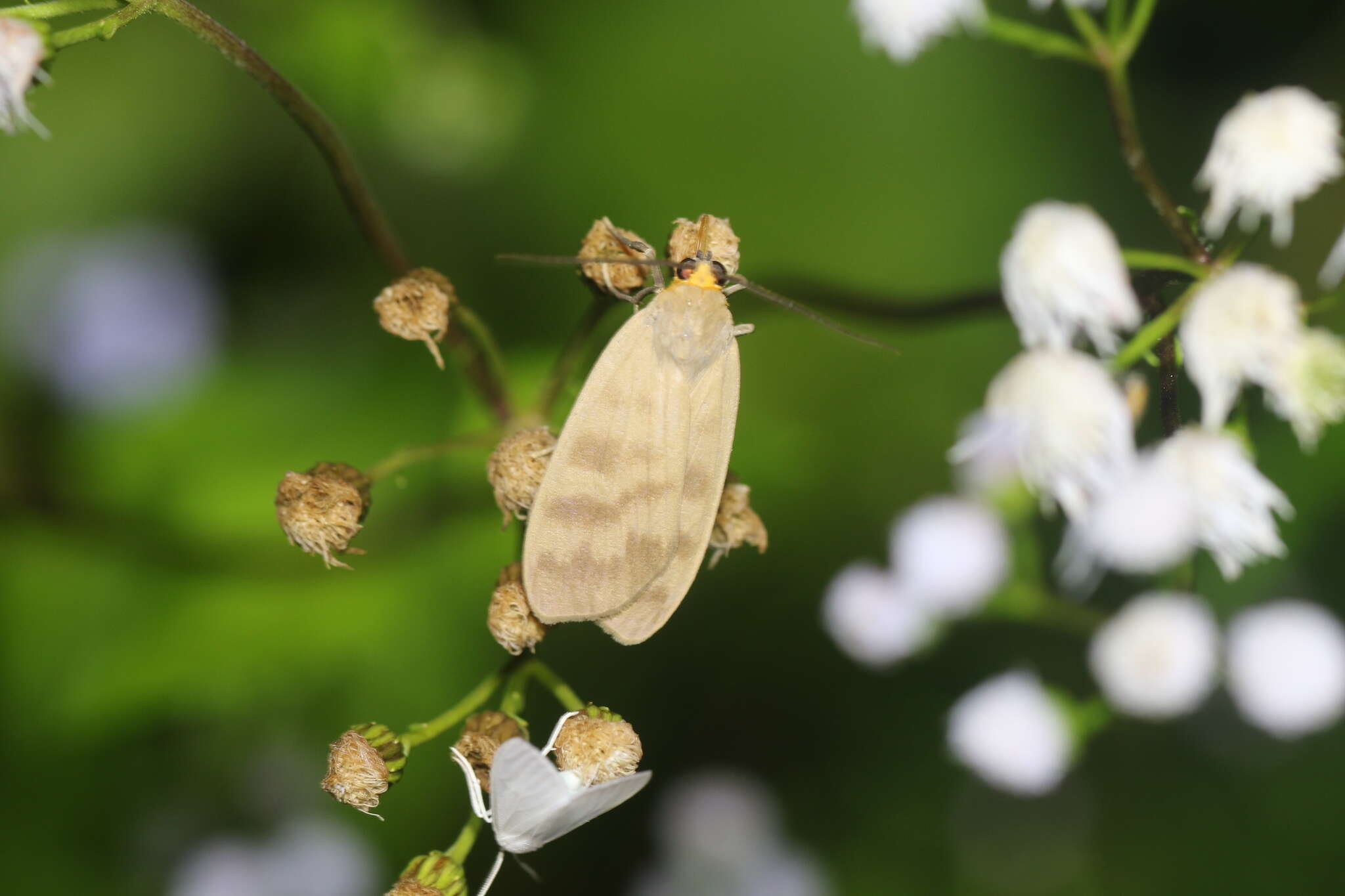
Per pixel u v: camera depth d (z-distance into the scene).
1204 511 0.27
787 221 0.33
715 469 0.27
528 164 0.33
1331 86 0.32
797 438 0.31
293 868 0.31
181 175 0.33
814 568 0.33
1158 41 0.33
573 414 0.27
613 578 0.27
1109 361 0.27
